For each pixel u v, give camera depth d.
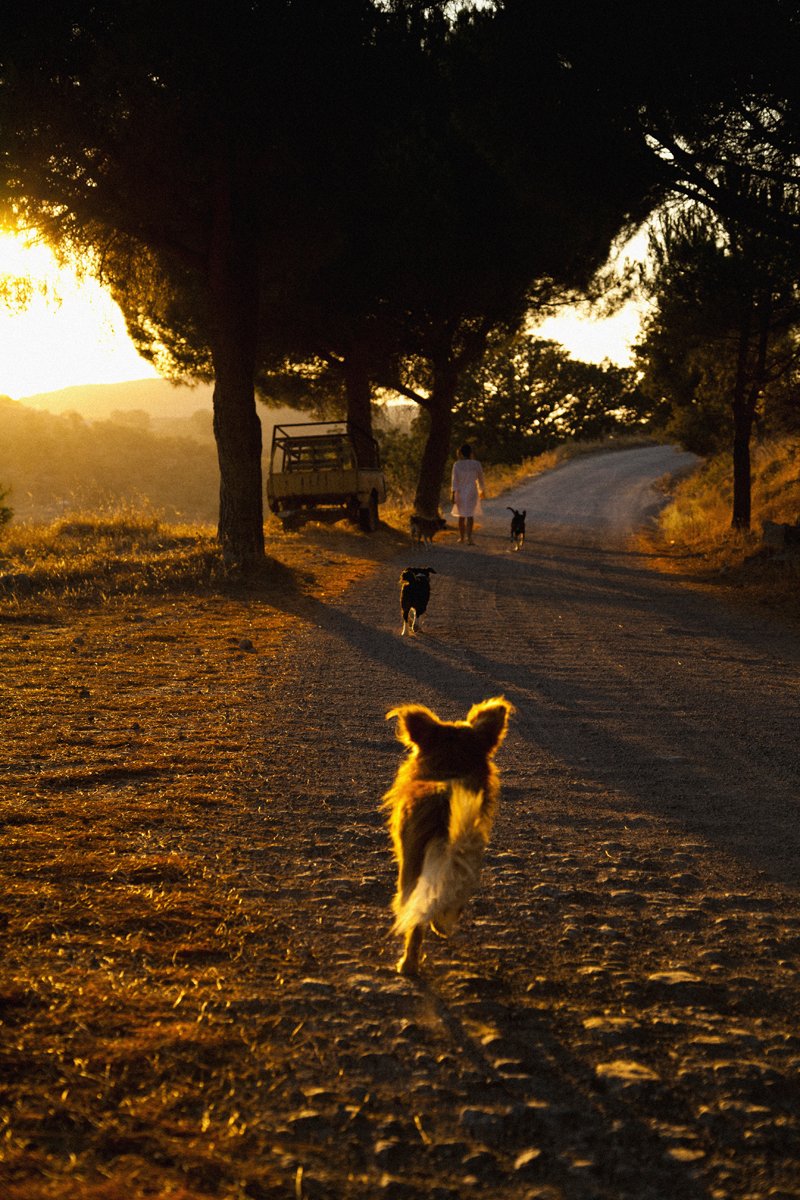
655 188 14.50
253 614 14.05
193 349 28.48
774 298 24.38
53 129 14.17
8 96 13.39
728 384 27.77
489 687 9.89
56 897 4.35
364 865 5.14
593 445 82.44
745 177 13.93
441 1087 3.09
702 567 23.03
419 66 15.95
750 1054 3.38
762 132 12.94
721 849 5.59
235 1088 2.98
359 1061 3.21
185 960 3.86
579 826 5.94
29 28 13.27
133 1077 2.96
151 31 13.13
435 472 30.56
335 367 28.72
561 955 4.16
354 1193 2.54
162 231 16.83
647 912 4.67
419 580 13.10
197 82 13.97
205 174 15.67
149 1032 3.24
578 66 12.98
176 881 4.70
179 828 5.52
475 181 23.42
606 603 16.86
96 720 8.03
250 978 3.76
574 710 9.06
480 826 3.99
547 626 14.15
